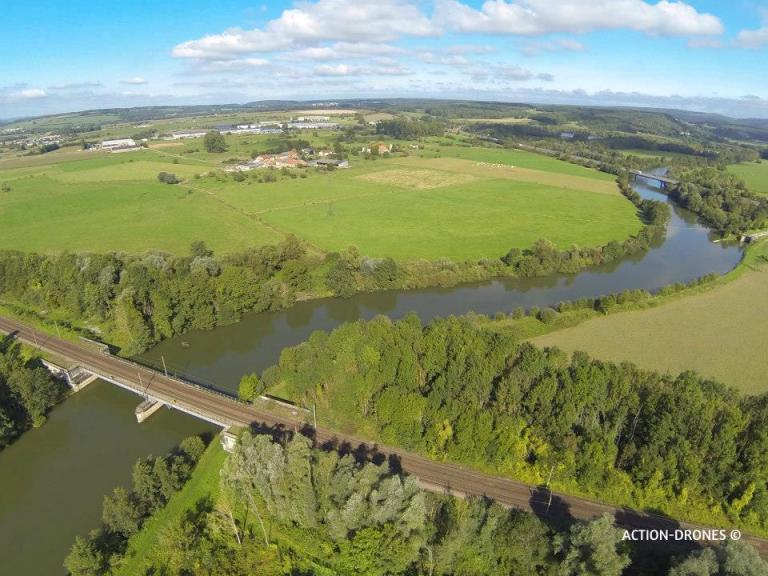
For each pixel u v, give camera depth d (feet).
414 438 306.76
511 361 319.47
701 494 268.41
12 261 577.84
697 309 528.63
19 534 285.02
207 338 510.99
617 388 290.15
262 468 256.32
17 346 460.55
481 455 293.64
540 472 285.84
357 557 234.58
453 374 318.65
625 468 284.00
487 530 237.86
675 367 418.72
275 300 570.05
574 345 453.99
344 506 240.32
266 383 374.22
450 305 582.76
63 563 263.70
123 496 269.44
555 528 247.29
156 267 580.71
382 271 611.47
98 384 427.74
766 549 246.27
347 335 343.87
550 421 292.20
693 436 266.16
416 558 239.71
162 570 247.70
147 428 372.58
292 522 266.36
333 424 335.47
